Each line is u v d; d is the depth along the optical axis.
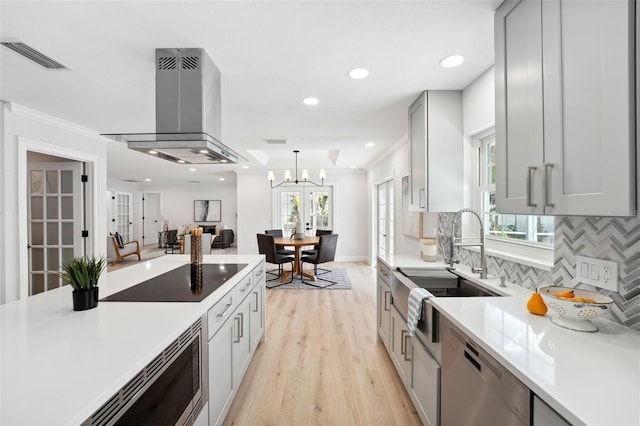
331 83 2.33
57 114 3.05
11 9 1.42
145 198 10.81
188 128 1.85
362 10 1.47
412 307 1.73
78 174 3.78
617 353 0.94
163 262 2.61
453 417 1.30
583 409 0.67
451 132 2.46
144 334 1.10
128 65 2.00
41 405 0.69
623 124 0.84
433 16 1.52
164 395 1.06
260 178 7.73
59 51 1.83
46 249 3.82
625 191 0.84
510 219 2.06
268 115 3.11
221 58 1.93
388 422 1.84
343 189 7.64
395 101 2.73
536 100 1.20
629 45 0.82
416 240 3.78
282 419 1.86
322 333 3.14
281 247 6.09
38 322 1.21
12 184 2.87
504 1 1.40
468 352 1.15
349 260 7.61
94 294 1.39
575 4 1.01
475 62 2.00
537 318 1.24
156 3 1.40
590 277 1.29
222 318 1.69
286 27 1.61
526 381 0.81
